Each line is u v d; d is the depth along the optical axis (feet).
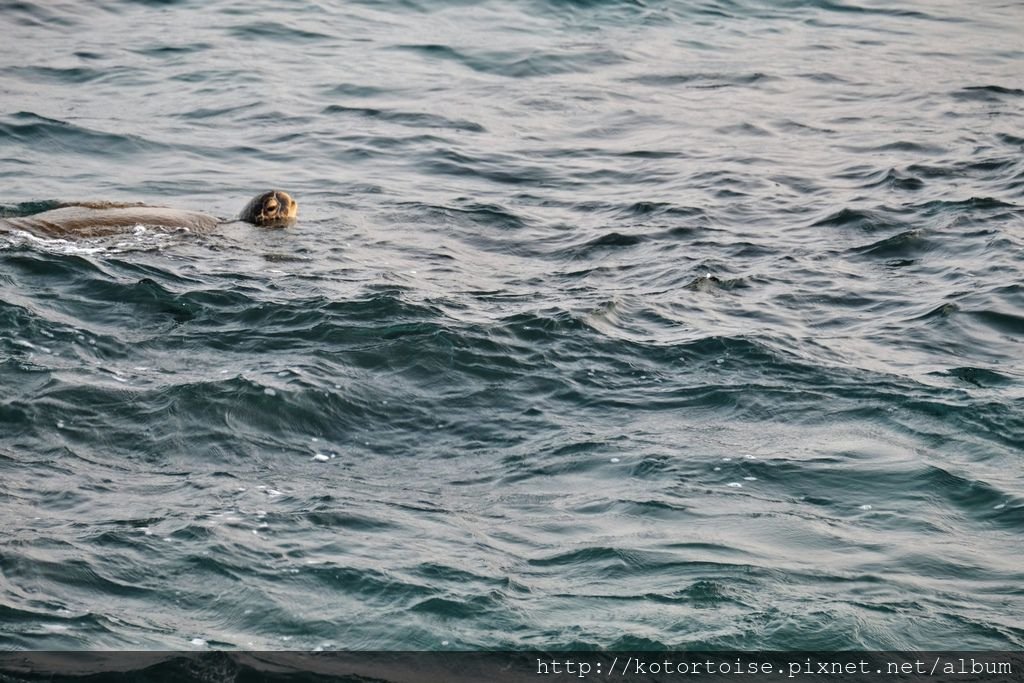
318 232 147.23
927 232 145.89
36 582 65.87
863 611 65.92
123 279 118.73
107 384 94.84
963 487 82.38
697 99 224.33
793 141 198.08
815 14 294.05
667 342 110.11
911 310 120.67
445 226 153.17
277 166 181.16
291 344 105.40
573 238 148.97
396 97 219.00
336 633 63.00
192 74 226.38
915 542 74.59
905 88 231.50
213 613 64.39
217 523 73.92
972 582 69.87
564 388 100.22
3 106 198.39
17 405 89.76
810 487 82.43
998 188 165.48
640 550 72.49
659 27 274.77
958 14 299.38
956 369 104.63
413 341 106.42
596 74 238.89
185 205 162.40
